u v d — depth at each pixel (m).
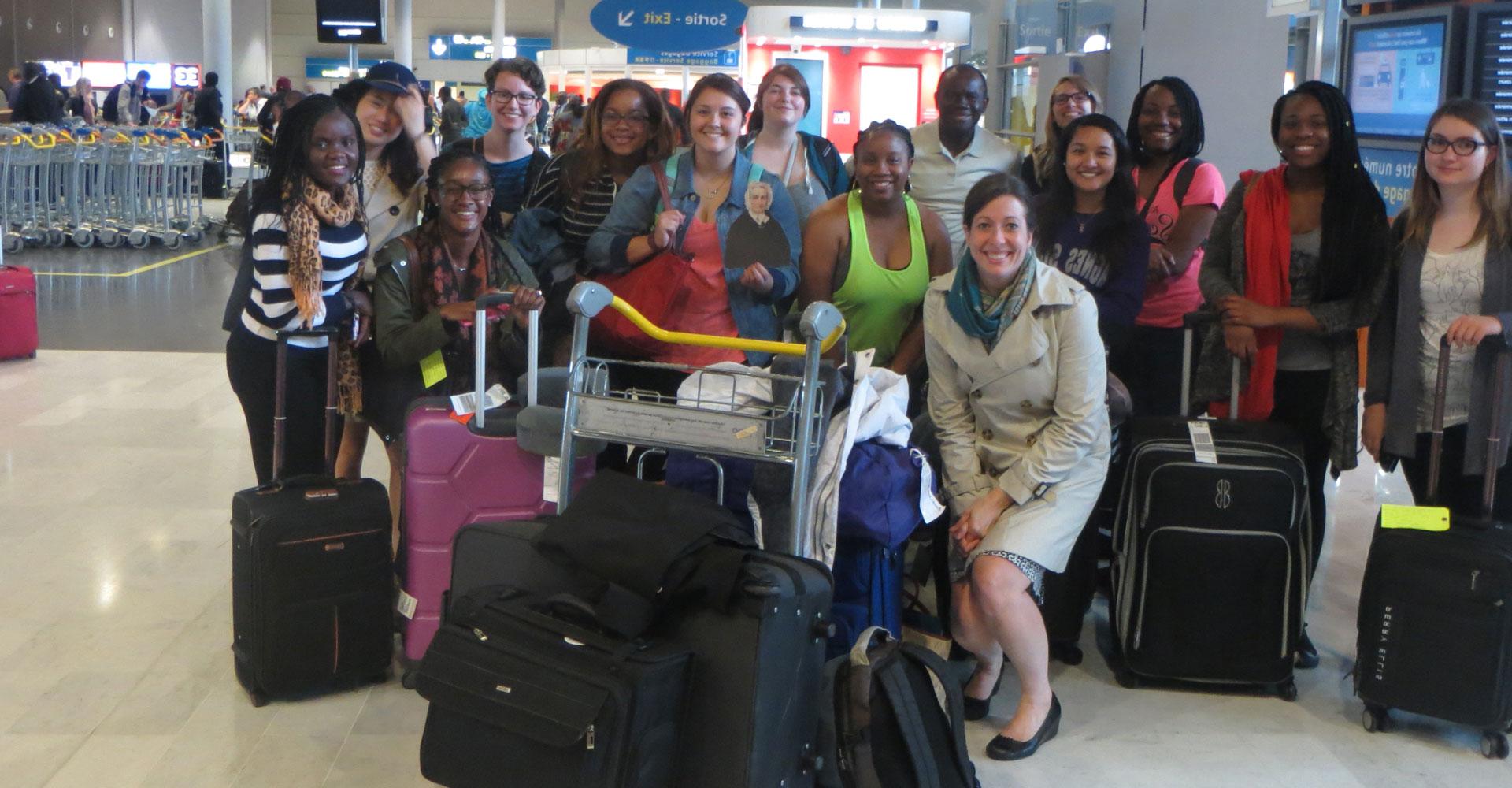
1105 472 3.23
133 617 4.00
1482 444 3.39
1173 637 3.55
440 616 3.25
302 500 3.35
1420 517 3.31
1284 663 3.55
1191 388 4.20
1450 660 3.23
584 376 2.95
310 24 38.31
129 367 7.80
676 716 2.46
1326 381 3.79
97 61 29.19
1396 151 5.81
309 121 3.57
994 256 3.06
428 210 4.05
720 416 2.78
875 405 3.05
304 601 3.35
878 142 3.62
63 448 5.93
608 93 4.05
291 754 3.15
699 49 9.70
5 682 3.52
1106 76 6.33
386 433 3.89
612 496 2.64
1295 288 3.74
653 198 3.87
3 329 7.80
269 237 3.59
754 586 2.46
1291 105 3.64
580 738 2.29
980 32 11.22
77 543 4.66
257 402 3.74
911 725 2.62
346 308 3.72
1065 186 3.84
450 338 3.64
